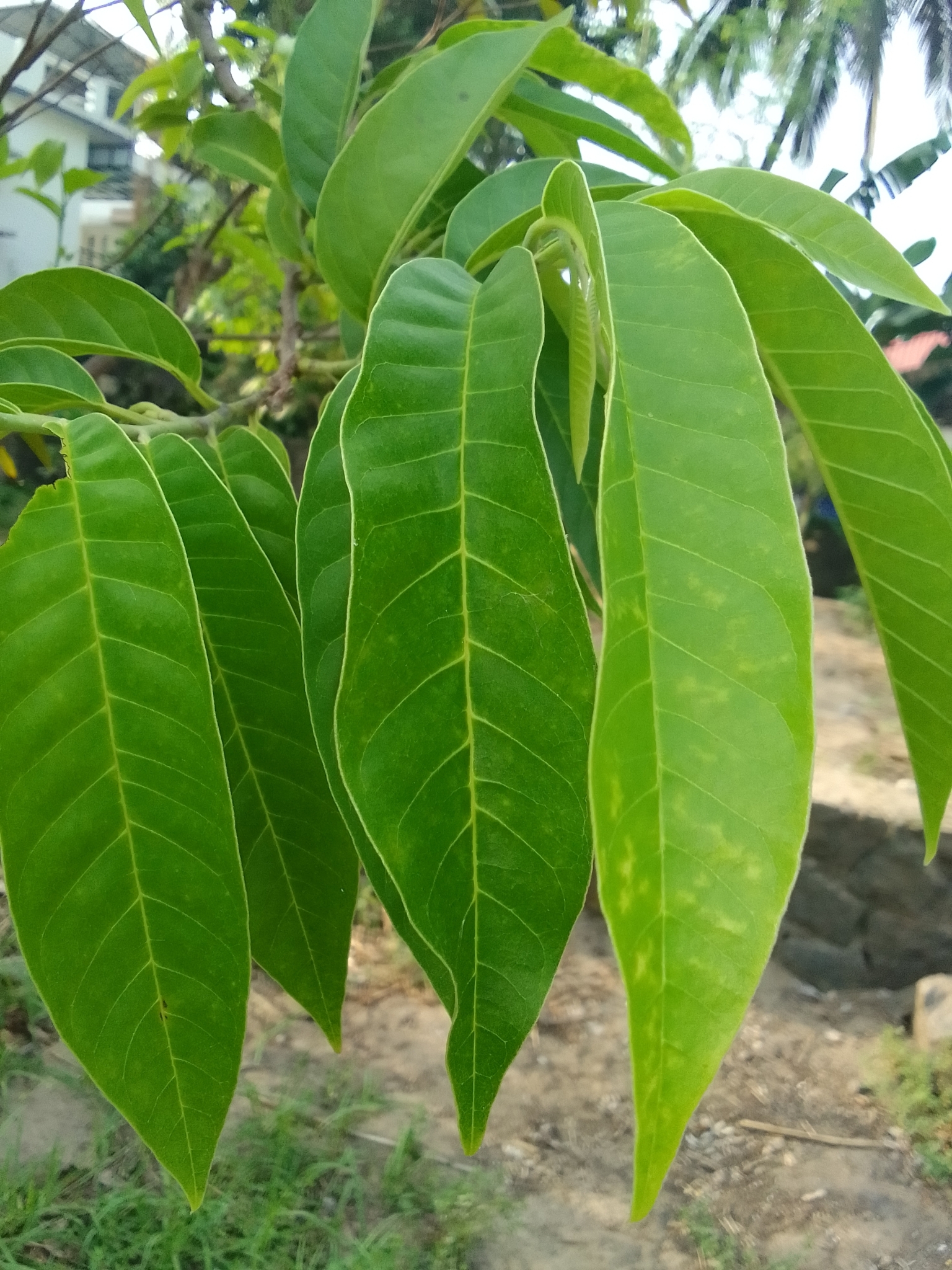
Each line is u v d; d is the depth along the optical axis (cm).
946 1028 158
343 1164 128
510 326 21
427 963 22
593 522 34
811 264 23
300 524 24
